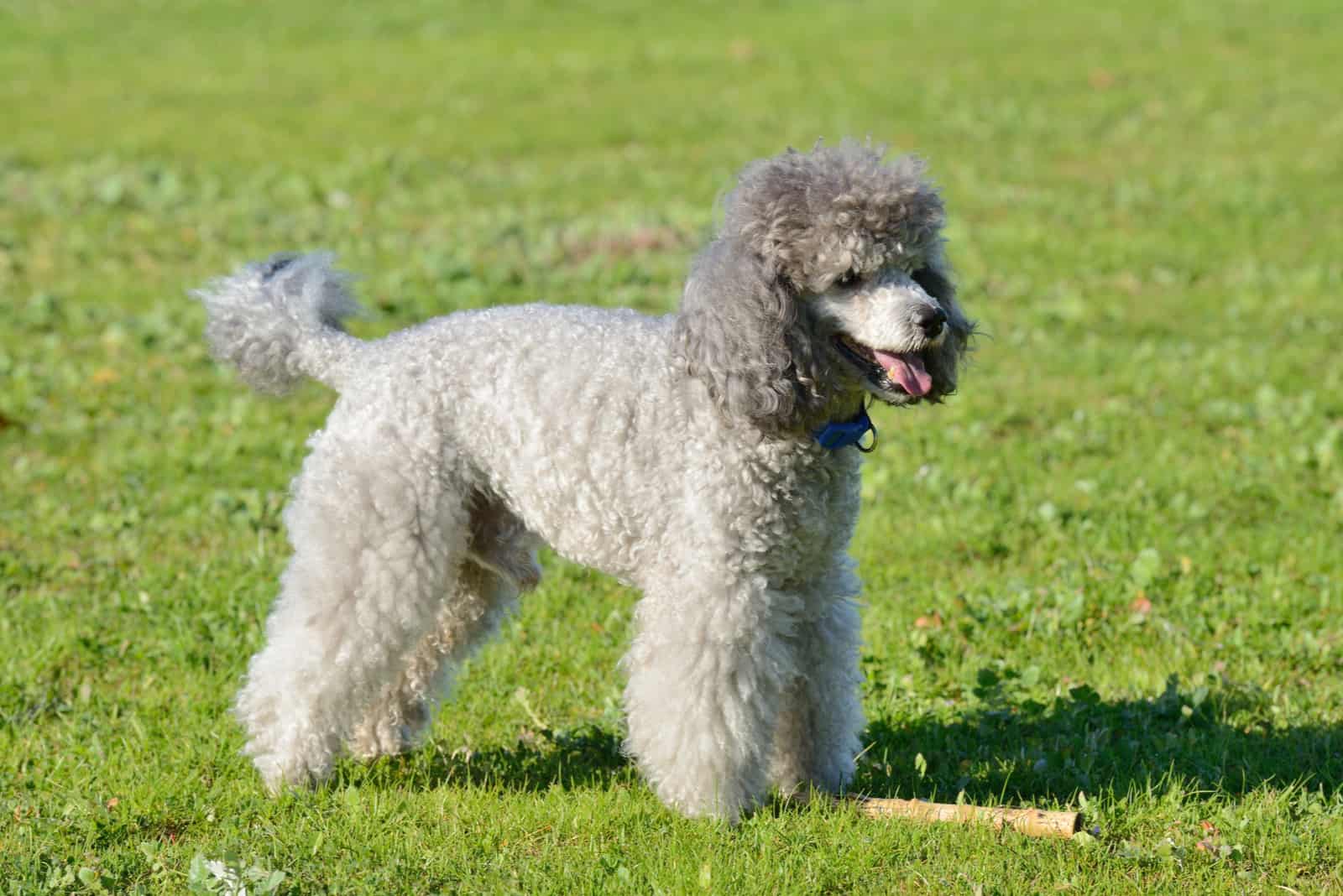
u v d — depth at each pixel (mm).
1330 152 28312
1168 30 41406
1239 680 9500
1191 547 11656
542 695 9516
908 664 9758
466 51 40281
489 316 8086
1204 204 24844
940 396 8109
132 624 10438
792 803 8039
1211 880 7105
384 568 7844
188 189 25484
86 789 8086
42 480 13328
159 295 19484
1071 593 10633
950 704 9258
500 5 47156
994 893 6961
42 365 16562
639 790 8125
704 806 7695
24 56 38969
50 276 20422
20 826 7629
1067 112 32031
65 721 8984
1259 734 8727
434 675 8789
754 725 7648
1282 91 33781
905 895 7059
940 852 7324
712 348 7309
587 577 11453
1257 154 28344
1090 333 18266
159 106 33094
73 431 14570
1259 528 12125
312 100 34156
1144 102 33031
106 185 24547
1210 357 16781
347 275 8617
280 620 8172
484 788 8172
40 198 24484
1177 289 20250
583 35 42500
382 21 44750
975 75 35938
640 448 7621
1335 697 9266
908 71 36469
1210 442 14250
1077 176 27000
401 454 7871
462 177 27125
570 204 24922
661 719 7609
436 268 19969
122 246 22031
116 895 7039
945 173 27016
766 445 7438
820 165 7602
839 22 43969
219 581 11078
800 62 37938
